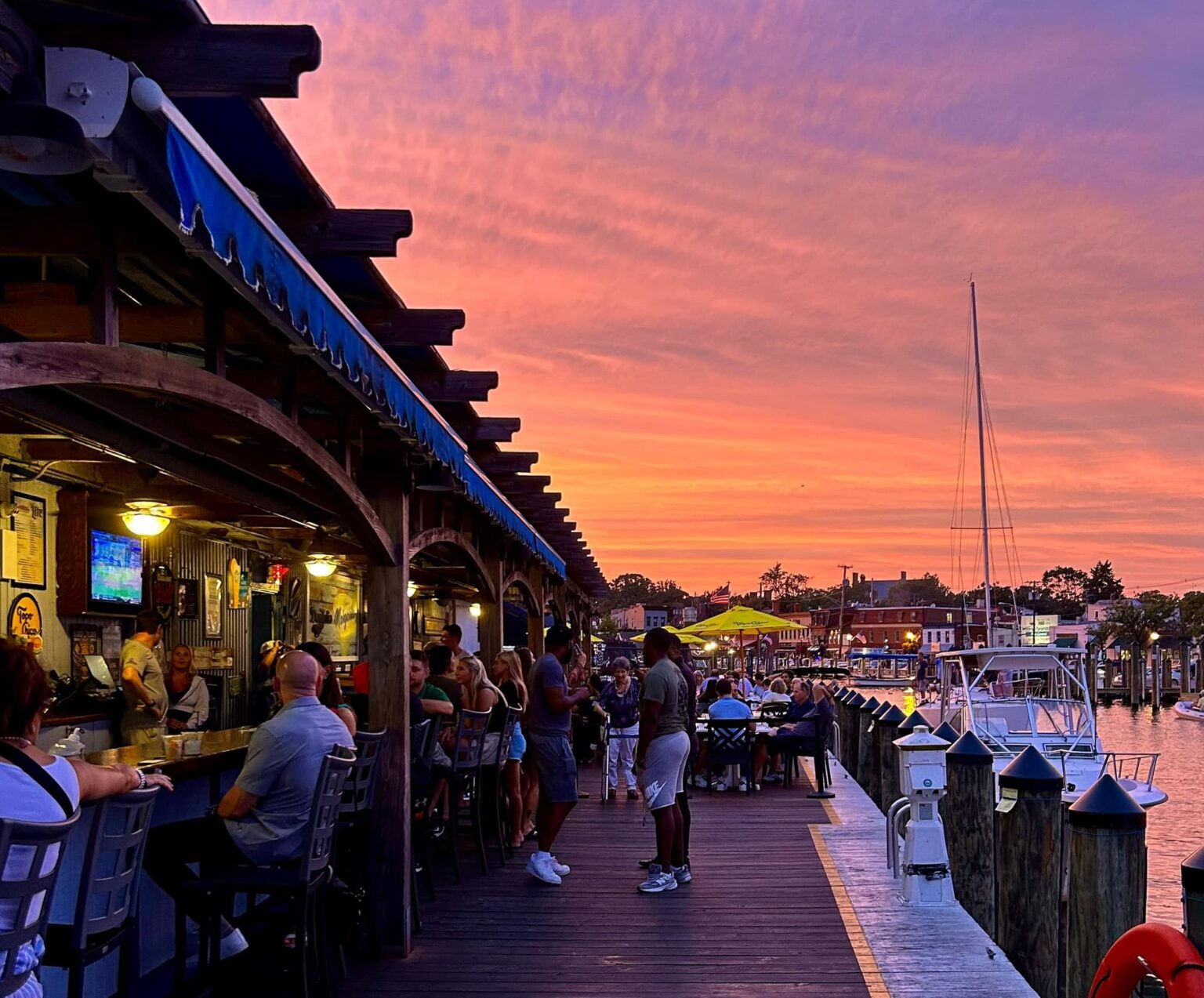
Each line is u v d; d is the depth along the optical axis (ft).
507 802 38.01
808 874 31.99
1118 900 21.44
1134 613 381.60
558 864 31.91
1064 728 72.54
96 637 37.32
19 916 11.19
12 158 10.04
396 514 24.40
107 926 14.19
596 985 21.75
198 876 18.81
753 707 84.84
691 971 22.66
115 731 36.45
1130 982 13.48
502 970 22.75
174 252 14.29
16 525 31.83
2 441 30.07
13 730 12.01
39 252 12.42
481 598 47.70
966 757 32.89
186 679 39.52
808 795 50.06
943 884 28.25
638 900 28.71
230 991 20.83
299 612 56.75
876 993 21.29
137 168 10.48
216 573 47.26
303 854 18.35
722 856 34.83
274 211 18.86
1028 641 385.91
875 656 371.35
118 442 21.06
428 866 28.76
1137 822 21.63
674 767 29.91
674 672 30.17
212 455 20.90
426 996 21.09
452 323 23.98
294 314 13.24
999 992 21.36
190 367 13.91
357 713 38.99
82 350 11.42
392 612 24.23
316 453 19.43
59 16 11.39
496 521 34.06
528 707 33.42
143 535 39.11
